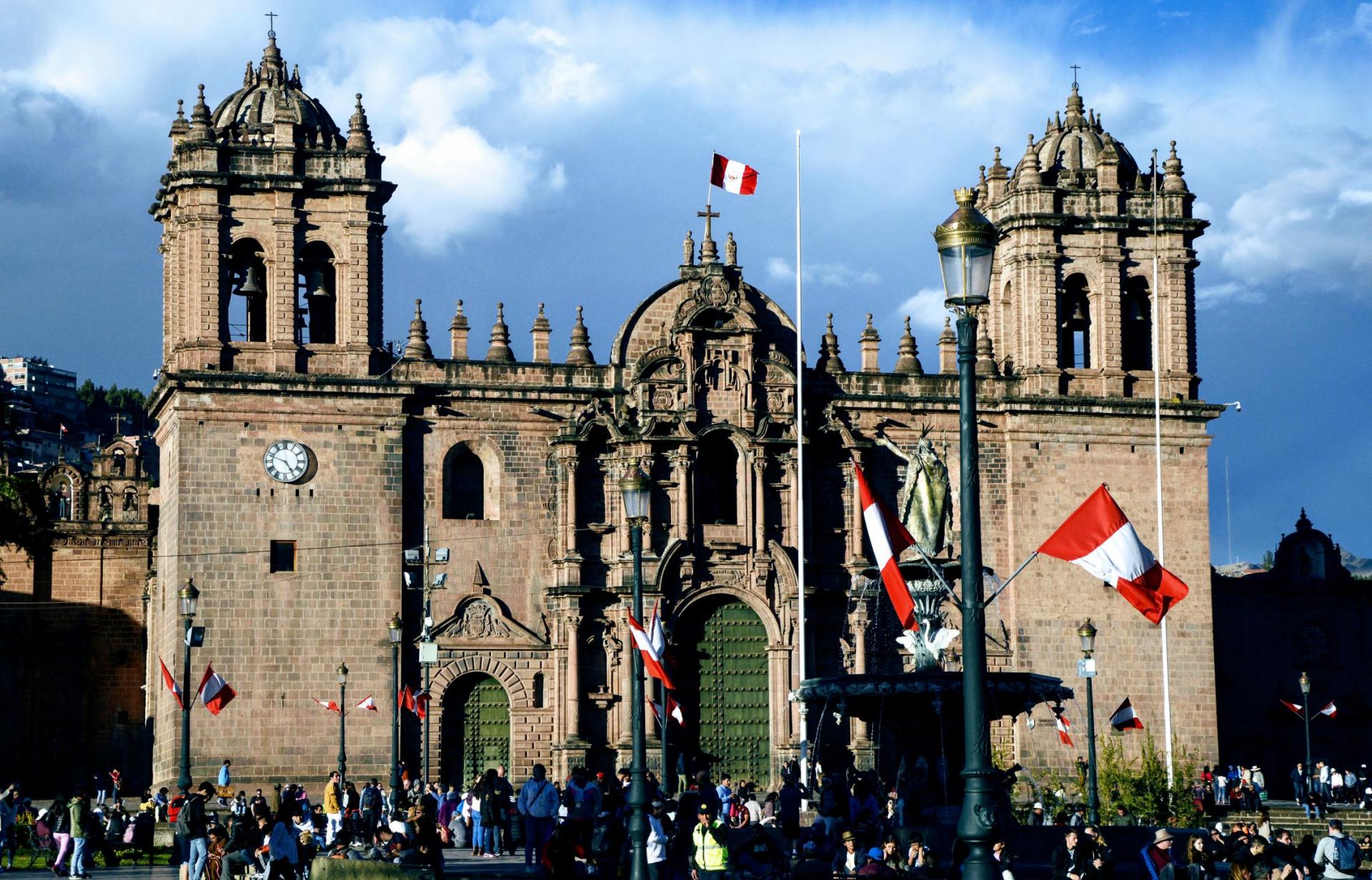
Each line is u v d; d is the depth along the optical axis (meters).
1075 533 55.41
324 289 96.50
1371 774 117.81
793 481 98.25
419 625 94.19
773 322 100.75
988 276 38.16
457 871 61.72
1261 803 96.56
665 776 69.81
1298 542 119.75
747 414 98.06
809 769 83.19
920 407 100.94
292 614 92.38
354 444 94.25
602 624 95.75
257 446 93.12
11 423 119.69
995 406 100.81
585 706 95.06
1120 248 103.25
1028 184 102.75
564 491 96.25
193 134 94.81
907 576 66.62
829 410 99.75
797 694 65.69
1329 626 118.81
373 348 95.56
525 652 95.44
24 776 114.25
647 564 95.38
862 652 97.94
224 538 92.19
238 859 51.72
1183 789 89.88
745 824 71.44
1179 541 101.44
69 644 115.81
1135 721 88.81
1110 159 103.81
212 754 90.56
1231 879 47.72
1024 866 56.22
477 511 96.88
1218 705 116.62
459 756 94.69
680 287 99.69
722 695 96.69
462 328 97.38
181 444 92.31
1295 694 117.69
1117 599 100.31
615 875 55.59
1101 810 87.38
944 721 63.88
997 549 100.19
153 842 74.19
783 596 96.94
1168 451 102.06
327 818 78.00
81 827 64.88
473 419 96.56
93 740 115.31
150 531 116.75
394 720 84.25
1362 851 78.69
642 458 96.31
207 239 94.19
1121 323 103.06
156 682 98.25
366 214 95.88
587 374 98.25
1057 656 99.38
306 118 98.12
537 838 60.56
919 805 64.44
